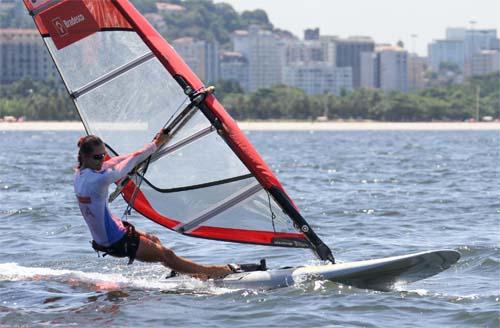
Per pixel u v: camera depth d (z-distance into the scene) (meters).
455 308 32.28
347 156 156.88
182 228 36.03
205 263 42.50
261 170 34.94
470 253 44.12
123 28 35.78
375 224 56.50
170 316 31.42
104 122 36.19
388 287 35.16
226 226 36.03
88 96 36.19
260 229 35.84
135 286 36.06
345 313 31.64
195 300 33.53
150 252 34.84
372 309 32.12
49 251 45.25
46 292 35.16
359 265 34.94
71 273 38.69
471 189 81.88
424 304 32.81
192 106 34.94
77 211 61.81
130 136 36.09
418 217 60.03
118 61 35.84
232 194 35.66
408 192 78.31
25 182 87.69
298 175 101.44
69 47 35.97
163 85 35.78
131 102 36.00
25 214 60.09
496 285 36.53
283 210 35.31
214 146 35.47
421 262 33.94
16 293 34.97
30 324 30.58
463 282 37.19
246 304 32.84
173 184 35.75
